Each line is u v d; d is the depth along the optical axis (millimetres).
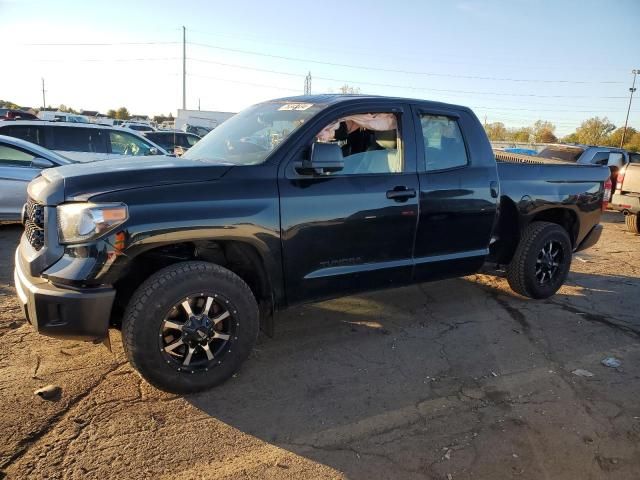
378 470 2643
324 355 3928
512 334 4461
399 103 4148
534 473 2660
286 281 3584
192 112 43281
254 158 3600
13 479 2455
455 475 2621
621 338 4477
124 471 2553
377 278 4031
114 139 10312
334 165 3477
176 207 3064
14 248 6715
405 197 4004
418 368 3771
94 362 3627
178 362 3189
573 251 5754
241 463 2662
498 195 4652
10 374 3416
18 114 26734
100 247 2881
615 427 3090
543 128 81938
